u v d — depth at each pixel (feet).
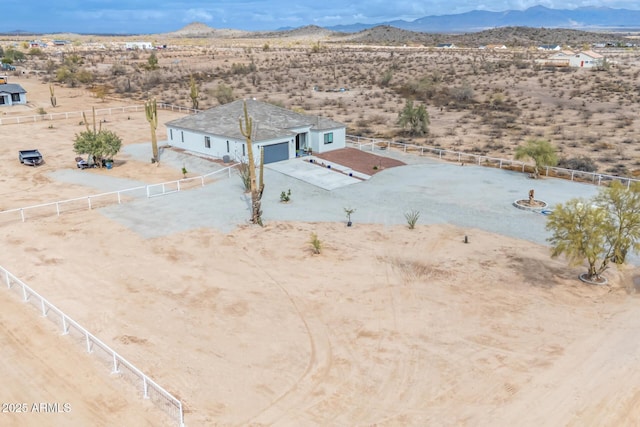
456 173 137.69
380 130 198.29
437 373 56.65
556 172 138.41
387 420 49.44
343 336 64.28
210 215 106.93
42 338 62.75
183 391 53.57
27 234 96.37
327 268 83.35
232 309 70.69
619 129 191.72
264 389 54.13
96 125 206.80
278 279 79.56
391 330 65.57
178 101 270.26
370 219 105.19
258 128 147.95
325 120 161.99
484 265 84.23
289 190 117.29
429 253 89.04
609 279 79.71
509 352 60.44
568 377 55.72
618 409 50.70
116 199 117.80
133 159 155.22
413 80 299.99
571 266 80.23
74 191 124.47
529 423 48.88
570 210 78.84
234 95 277.85
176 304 71.77
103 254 87.86
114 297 73.41
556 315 68.90
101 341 62.34
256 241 93.91
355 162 147.64
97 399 51.90
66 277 79.41
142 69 414.82
